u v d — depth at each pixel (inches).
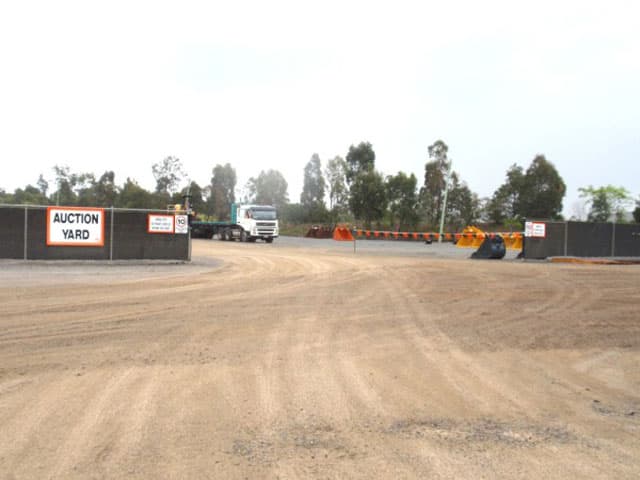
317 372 272.1
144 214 864.3
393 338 350.6
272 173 3090.6
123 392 237.6
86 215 836.6
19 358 290.2
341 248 1397.6
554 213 2084.2
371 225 2161.7
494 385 258.8
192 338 340.2
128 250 858.1
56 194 2541.8
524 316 435.2
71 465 168.1
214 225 1903.3
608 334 374.6
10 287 560.1
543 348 333.7
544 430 203.8
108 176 2684.5
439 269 785.6
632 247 1183.6
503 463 173.6
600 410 227.9
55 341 328.5
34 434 191.5
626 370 290.8
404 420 210.7
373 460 174.4
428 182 2154.3
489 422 210.8
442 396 240.8
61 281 618.8
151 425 201.0
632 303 506.9
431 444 188.1
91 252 841.5
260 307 456.4
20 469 165.2
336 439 191.2
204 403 225.3
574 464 173.9
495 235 1139.3
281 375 265.9
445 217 2133.4
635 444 191.8
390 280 651.5
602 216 2353.6
